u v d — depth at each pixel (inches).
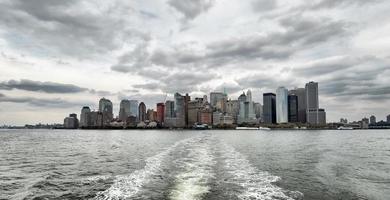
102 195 844.6
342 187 973.8
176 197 804.6
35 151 2549.2
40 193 892.6
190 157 1745.8
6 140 4965.6
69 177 1148.5
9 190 937.5
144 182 1005.2
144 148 2731.3
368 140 4788.4
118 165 1486.2
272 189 914.7
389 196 873.5
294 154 2084.2
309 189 933.2
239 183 988.6
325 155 2021.4
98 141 4458.7
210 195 826.2
